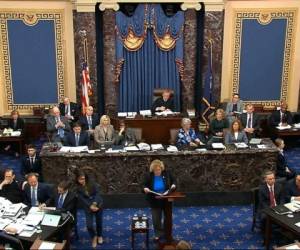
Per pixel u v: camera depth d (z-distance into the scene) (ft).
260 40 37.96
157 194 22.50
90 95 36.11
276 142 29.01
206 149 27.96
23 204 23.44
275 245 23.76
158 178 23.24
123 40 36.52
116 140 30.58
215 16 36.09
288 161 34.27
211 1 35.73
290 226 21.47
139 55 37.17
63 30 36.94
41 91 38.14
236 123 29.78
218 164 27.78
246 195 28.32
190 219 26.50
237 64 38.40
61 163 27.50
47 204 23.76
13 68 37.47
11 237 20.56
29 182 24.18
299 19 37.63
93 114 34.55
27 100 38.24
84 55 36.35
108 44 36.32
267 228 23.11
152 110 36.14
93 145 29.60
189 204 28.09
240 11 37.22
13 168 32.83
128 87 37.76
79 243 24.18
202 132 36.86
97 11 36.29
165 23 36.50
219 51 36.83
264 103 39.27
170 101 36.42
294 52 38.29
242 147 28.22
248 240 24.47
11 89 37.88
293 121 37.81
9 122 35.42
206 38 36.52
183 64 37.37
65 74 37.88
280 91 39.22
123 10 36.52
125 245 23.99
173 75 37.73
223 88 38.88
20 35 36.78
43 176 27.73
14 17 36.37
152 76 37.68
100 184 27.81
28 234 20.76
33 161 28.81
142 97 38.09
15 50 37.09
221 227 25.70
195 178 27.91
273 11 37.32
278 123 36.04
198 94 38.63
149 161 27.50
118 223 26.05
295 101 39.32
